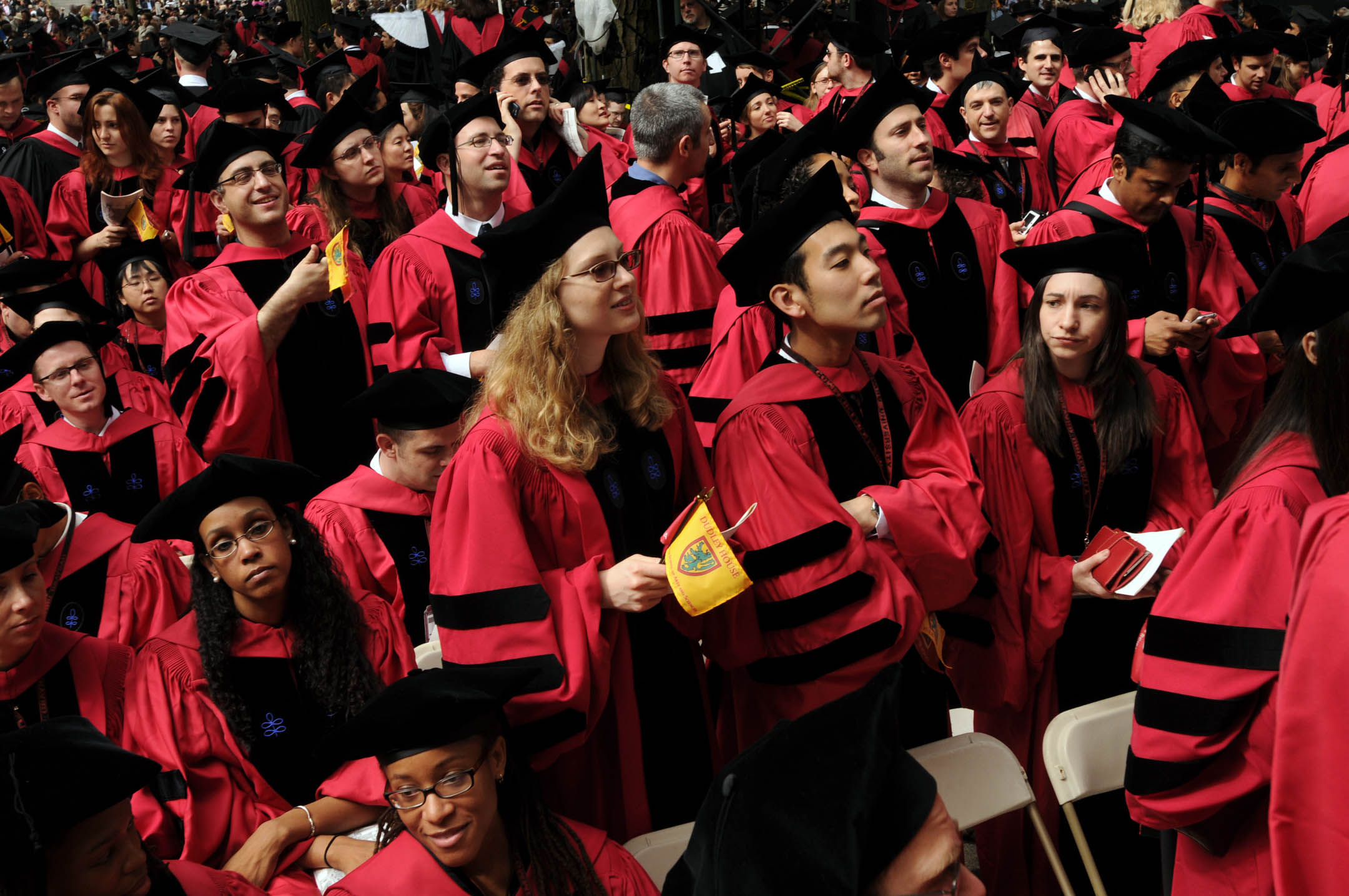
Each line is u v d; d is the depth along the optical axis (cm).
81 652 299
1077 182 590
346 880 227
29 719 291
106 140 696
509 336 271
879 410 306
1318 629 170
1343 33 784
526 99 619
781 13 1180
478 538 258
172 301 491
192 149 926
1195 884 237
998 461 330
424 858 229
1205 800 221
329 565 309
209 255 699
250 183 491
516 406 264
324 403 493
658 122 516
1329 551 171
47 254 720
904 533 289
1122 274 320
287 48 1343
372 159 540
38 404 505
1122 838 334
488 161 492
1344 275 189
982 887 115
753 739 318
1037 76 840
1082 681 339
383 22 1130
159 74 835
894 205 448
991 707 334
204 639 296
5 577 272
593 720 262
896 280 441
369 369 505
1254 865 224
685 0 1016
